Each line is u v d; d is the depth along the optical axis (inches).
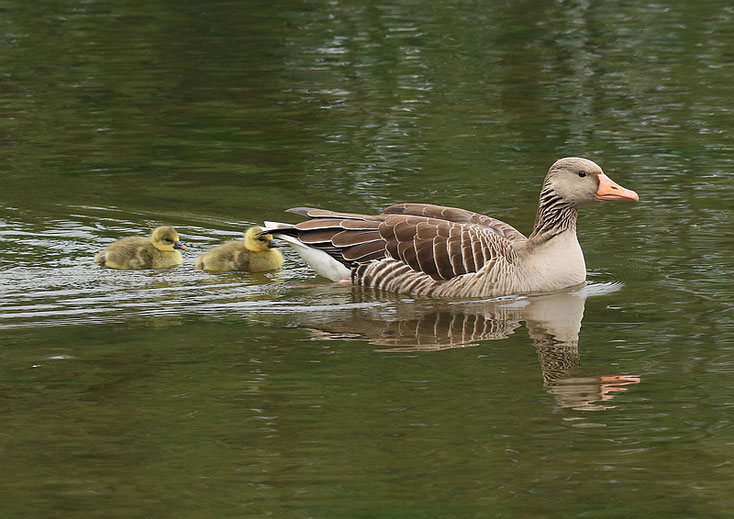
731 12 1339.8
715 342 530.9
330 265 638.5
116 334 541.6
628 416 449.1
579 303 597.6
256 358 511.5
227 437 430.9
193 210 753.6
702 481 396.8
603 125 941.2
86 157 874.1
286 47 1212.5
